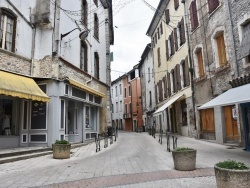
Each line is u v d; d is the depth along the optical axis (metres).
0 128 11.18
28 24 12.39
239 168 4.46
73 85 13.63
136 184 5.61
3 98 11.46
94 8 19.86
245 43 10.14
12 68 11.12
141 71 38.91
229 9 11.70
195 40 15.91
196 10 15.80
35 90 11.04
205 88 14.56
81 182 5.92
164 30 23.94
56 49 12.74
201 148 11.23
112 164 8.23
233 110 11.79
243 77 9.94
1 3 10.70
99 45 21.00
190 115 17.02
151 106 31.97
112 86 53.75
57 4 13.28
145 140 17.70
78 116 15.69
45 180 6.18
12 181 6.11
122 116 47.66
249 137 10.19
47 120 12.12
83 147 13.75
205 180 5.75
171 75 21.95
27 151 10.11
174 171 6.78
